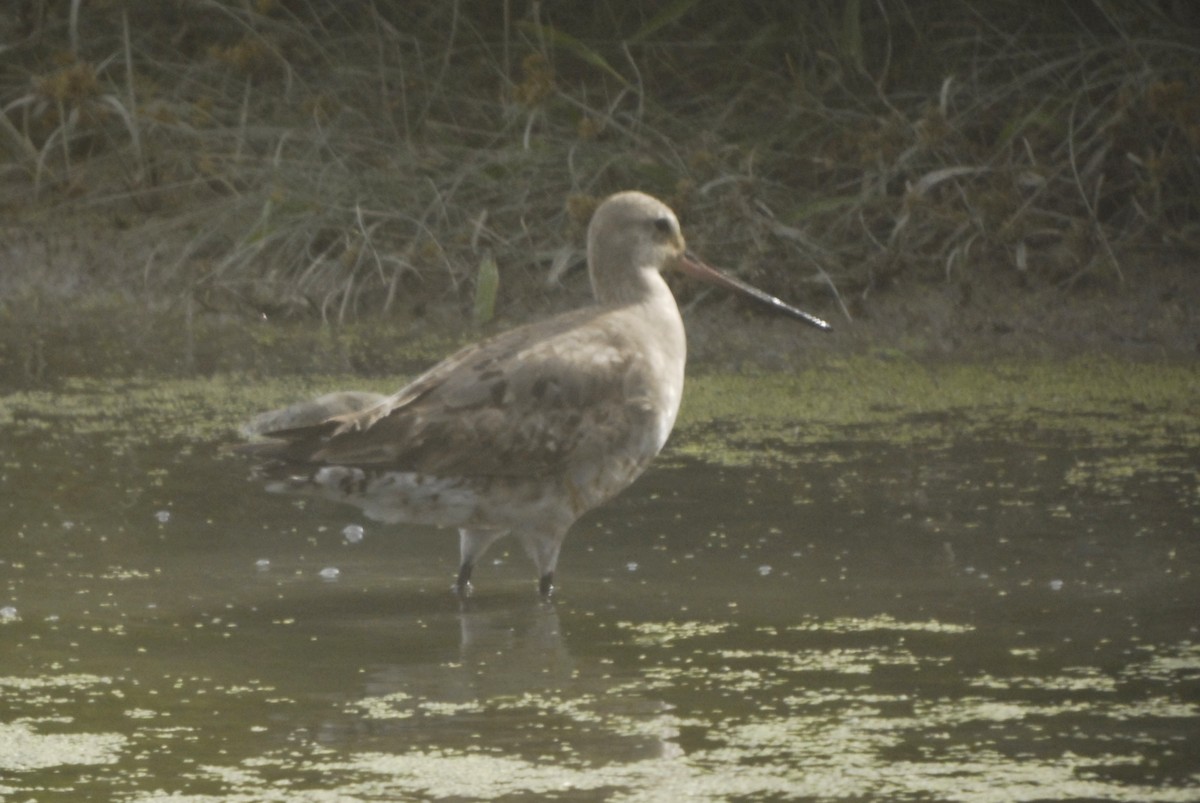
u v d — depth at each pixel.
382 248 18.27
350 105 20.06
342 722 7.47
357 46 20.89
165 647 8.55
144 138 19.89
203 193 19.72
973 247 17.88
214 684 7.99
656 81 20.59
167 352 16.06
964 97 19.38
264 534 10.72
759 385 14.73
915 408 13.90
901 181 18.73
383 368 15.46
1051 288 17.33
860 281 17.44
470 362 9.74
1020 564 9.80
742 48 20.83
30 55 21.33
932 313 16.92
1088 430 13.05
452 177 18.61
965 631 8.67
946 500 11.17
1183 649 8.34
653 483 11.73
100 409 13.91
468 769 6.91
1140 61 18.52
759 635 8.67
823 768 6.90
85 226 19.47
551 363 9.68
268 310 17.66
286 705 7.70
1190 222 18.05
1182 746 7.10
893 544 10.25
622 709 7.62
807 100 19.39
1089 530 10.45
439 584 9.78
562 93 19.39
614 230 10.75
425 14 21.53
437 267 18.03
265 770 6.92
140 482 11.77
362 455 9.30
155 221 19.36
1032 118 17.95
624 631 8.80
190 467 12.16
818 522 10.74
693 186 17.81
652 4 21.16
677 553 10.20
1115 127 17.94
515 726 7.42
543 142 18.95
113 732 7.36
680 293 17.28
